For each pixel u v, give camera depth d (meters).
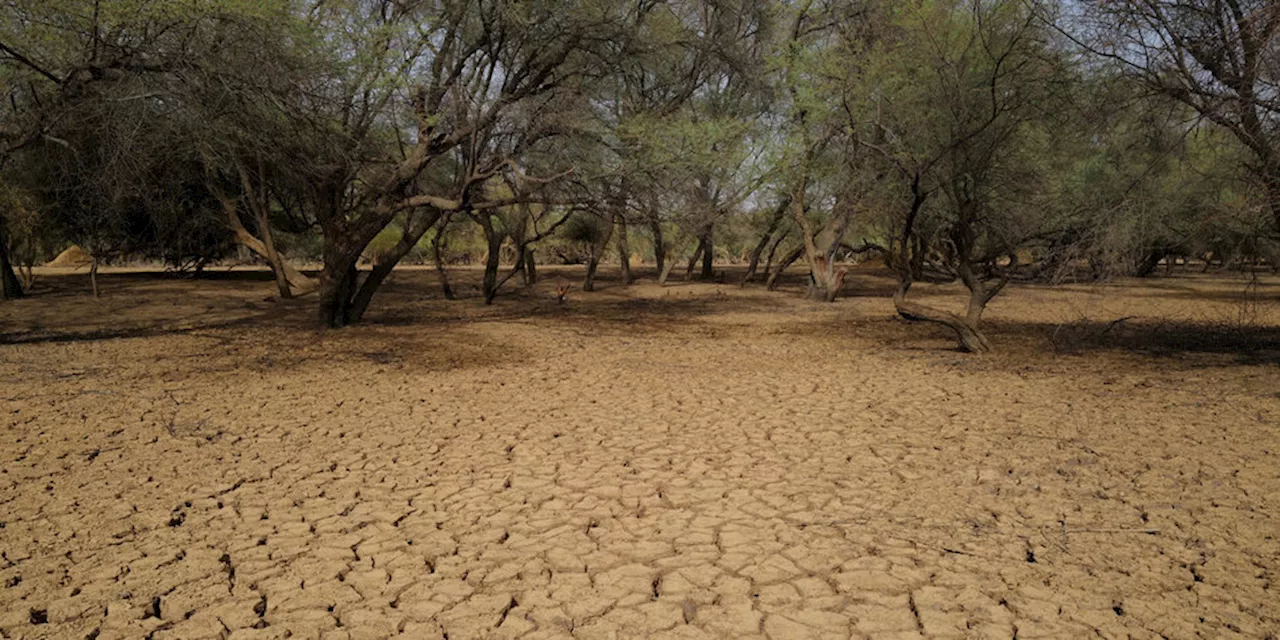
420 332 14.47
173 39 9.56
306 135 11.30
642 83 19.23
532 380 9.34
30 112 10.17
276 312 18.06
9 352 11.46
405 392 8.52
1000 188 11.47
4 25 8.98
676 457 5.87
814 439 6.39
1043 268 10.90
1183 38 8.81
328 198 14.16
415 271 36.06
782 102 20.56
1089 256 10.22
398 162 14.08
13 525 4.39
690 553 4.04
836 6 20.14
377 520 4.54
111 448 6.05
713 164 15.14
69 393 8.27
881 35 15.43
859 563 3.88
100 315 17.05
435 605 3.46
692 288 27.97
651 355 11.66
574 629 3.25
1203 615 3.29
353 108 12.43
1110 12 8.91
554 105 13.27
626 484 5.20
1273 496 4.77
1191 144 10.87
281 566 3.88
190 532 4.32
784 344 13.08
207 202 22.08
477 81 13.99
